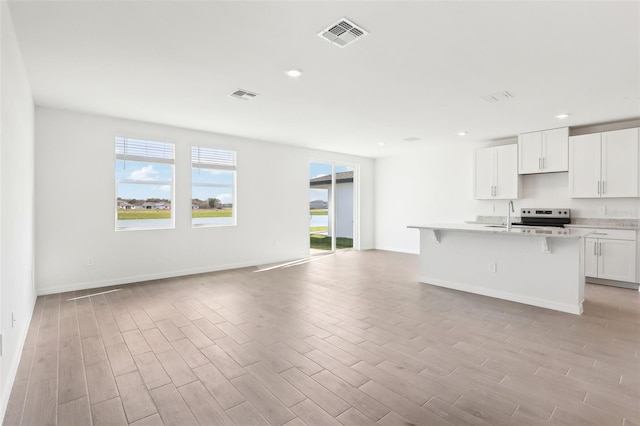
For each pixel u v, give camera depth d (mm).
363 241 8531
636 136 4609
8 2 2059
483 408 1898
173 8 2145
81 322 3273
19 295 2650
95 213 4605
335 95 3830
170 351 2641
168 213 5367
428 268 4844
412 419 1807
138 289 4523
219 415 1851
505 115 4629
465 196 6934
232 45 2650
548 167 5406
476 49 2713
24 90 3014
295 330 3072
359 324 3225
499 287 4098
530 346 2719
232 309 3680
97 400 1994
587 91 3658
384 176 8547
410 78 3320
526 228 4258
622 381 2176
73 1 2059
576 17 2236
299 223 7051
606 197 4938
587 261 4887
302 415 1848
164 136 5211
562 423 1763
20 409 1905
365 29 2408
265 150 6496
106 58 2869
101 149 4645
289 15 2230
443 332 3016
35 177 4164
